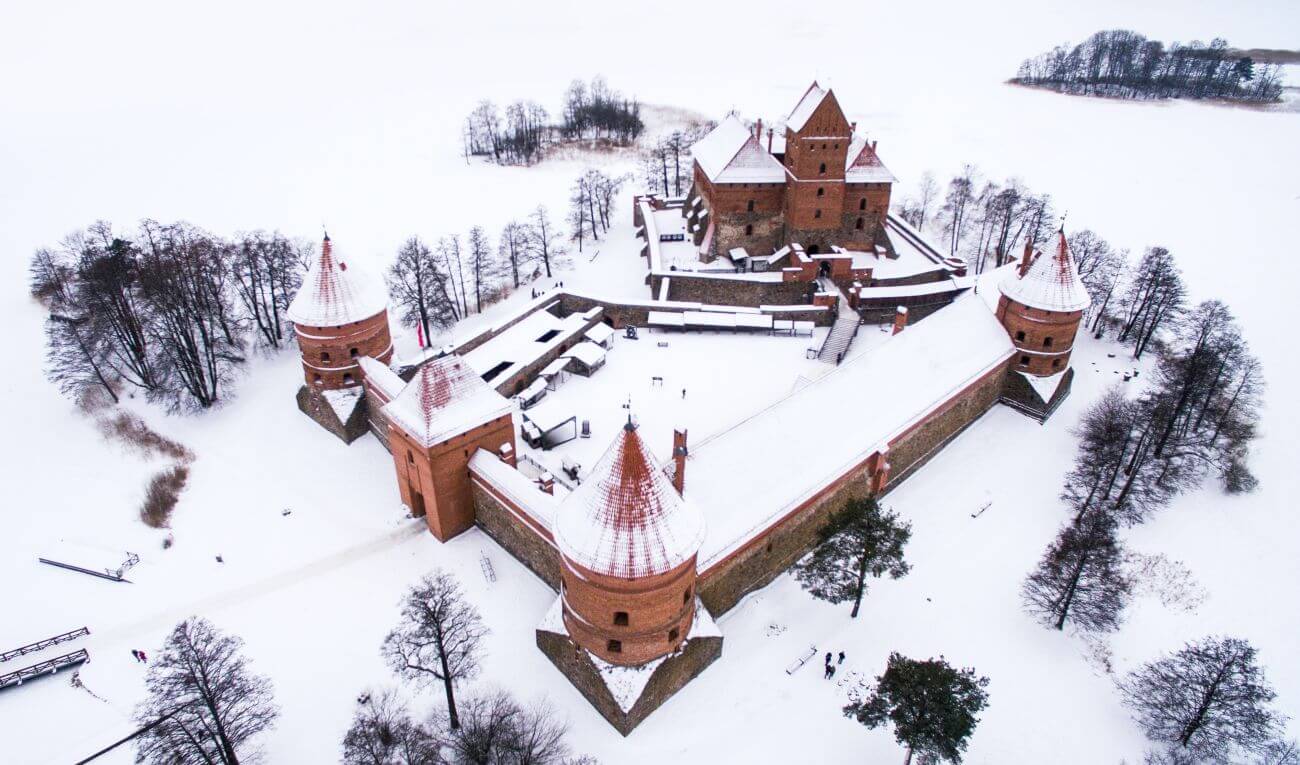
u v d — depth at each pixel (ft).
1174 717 145.69
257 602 174.29
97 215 413.18
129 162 500.74
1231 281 336.90
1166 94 641.40
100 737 149.18
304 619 169.68
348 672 157.99
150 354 267.39
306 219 407.85
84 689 158.20
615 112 556.92
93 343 252.01
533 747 135.33
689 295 289.53
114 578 183.32
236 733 135.85
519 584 175.63
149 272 254.68
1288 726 152.05
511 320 261.85
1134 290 276.00
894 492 205.57
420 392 174.19
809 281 281.13
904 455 203.62
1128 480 199.62
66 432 240.12
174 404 241.76
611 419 226.17
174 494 209.05
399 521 194.59
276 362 268.00
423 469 178.50
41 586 182.91
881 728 148.56
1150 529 197.06
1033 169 485.56
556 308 278.26
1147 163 492.95
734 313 268.00
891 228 337.11
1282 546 192.75
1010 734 148.46
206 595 176.96
